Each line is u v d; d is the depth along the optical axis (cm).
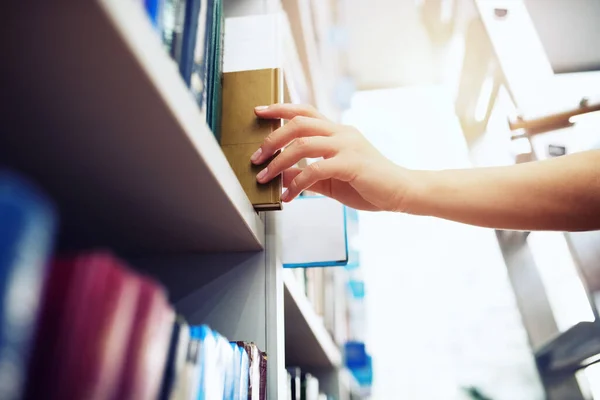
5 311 20
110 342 27
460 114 234
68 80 33
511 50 159
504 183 81
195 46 55
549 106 148
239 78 79
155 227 64
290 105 76
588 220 83
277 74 79
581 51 225
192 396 42
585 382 182
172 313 37
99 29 29
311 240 90
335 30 223
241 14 99
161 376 35
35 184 49
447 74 253
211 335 50
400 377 217
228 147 74
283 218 92
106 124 39
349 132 76
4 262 21
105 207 56
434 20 213
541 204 81
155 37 35
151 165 46
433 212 80
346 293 232
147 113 37
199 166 47
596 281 156
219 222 63
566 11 207
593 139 148
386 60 245
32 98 35
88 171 47
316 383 134
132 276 30
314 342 136
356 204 87
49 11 27
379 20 216
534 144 152
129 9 31
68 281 27
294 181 72
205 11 61
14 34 29
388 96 272
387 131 267
